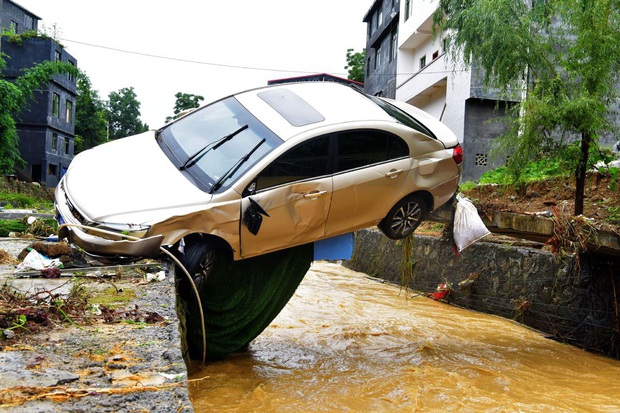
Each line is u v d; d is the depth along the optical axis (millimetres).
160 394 2504
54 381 2549
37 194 27281
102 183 5605
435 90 22422
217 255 5750
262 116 6152
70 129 38844
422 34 24406
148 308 3920
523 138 9680
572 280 9539
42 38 33469
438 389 6262
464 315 11469
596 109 9305
